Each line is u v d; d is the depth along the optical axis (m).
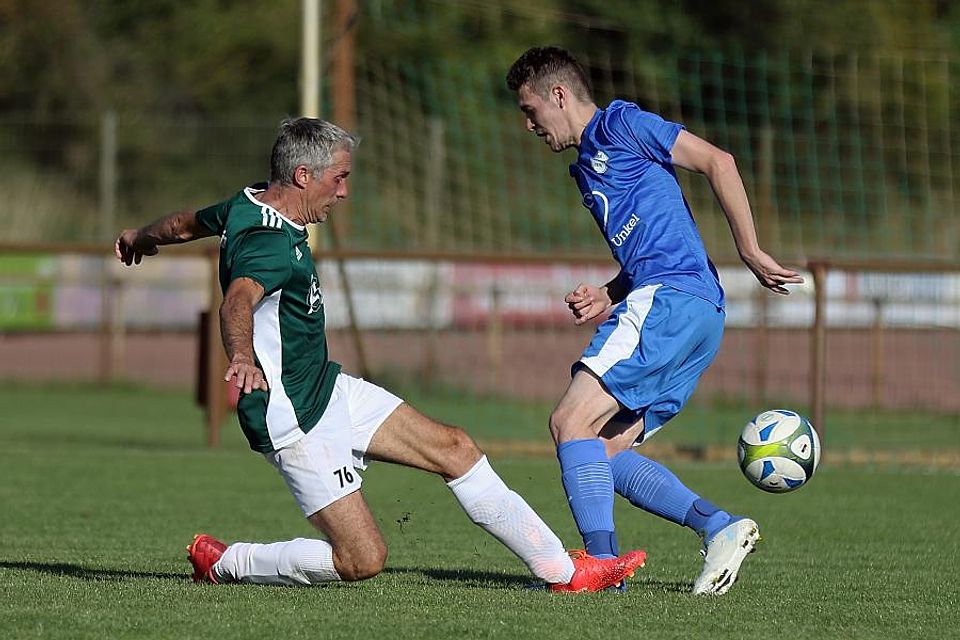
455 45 82.44
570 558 17.31
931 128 72.38
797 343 66.62
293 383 15.98
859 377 61.16
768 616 15.74
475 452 17.02
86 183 74.62
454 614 15.26
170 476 33.06
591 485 17.83
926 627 15.32
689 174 65.94
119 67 103.88
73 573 18.78
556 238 66.88
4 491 29.98
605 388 17.86
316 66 40.81
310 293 15.95
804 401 55.53
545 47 19.30
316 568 16.55
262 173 73.69
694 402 55.44
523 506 17.03
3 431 44.94
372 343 59.44
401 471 36.03
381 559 16.42
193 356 71.50
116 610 15.29
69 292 64.75
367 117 67.12
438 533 24.62
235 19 104.62
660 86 74.25
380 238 63.78
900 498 30.86
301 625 14.47
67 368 66.38
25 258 64.38
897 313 56.81
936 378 60.97
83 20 105.06
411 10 81.75
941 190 68.75
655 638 14.16
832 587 18.50
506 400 55.03
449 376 58.41
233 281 15.19
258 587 17.05
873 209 67.56
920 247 64.31
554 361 61.69
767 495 31.19
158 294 65.19
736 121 73.12
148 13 106.69
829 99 72.62
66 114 98.81
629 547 23.14
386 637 13.91
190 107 102.38
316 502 16.19
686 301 17.84
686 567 20.75
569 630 14.44
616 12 78.25
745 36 76.94
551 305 63.12
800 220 63.88
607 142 18.50
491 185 67.69
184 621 14.65
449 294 60.41
